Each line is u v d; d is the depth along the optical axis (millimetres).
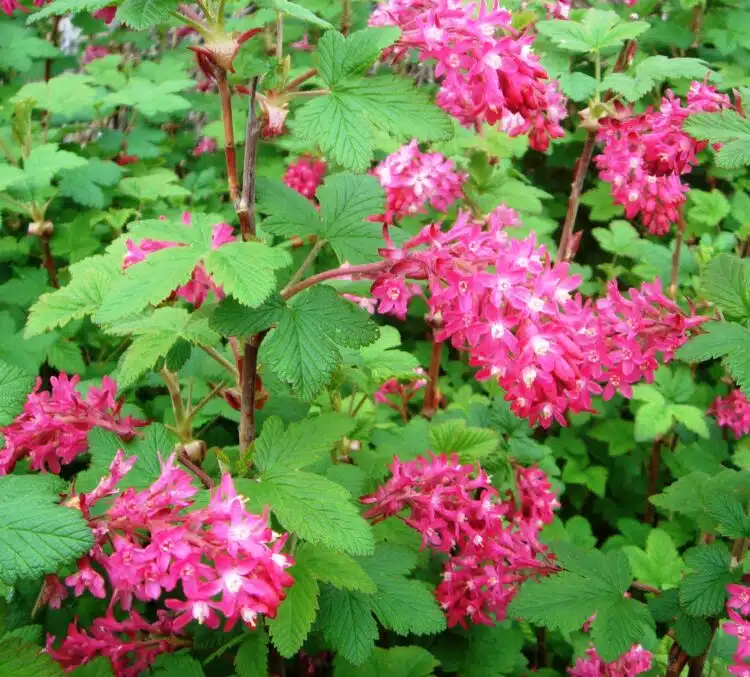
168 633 349
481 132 545
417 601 337
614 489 602
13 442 304
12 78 767
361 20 696
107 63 699
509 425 470
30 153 505
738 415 563
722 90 687
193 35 827
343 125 268
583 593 324
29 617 389
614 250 643
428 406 547
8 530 215
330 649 393
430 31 278
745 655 295
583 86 449
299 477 289
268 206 311
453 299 290
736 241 569
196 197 624
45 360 516
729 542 494
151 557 243
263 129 279
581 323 294
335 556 311
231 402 354
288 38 670
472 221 549
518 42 280
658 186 434
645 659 401
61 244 542
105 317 241
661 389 546
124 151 662
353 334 280
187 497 254
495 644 414
